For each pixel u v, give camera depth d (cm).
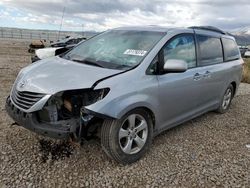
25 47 2888
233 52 627
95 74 351
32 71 384
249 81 1223
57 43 2308
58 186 310
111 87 336
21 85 361
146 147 385
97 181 323
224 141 464
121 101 338
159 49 400
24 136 422
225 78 570
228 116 608
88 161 364
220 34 582
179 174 349
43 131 330
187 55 458
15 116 354
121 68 372
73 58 429
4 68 1124
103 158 374
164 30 445
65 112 340
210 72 506
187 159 389
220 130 516
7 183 307
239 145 452
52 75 357
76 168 347
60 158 367
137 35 443
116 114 331
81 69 368
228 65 582
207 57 513
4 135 422
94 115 321
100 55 420
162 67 396
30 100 338
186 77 439
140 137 380
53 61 418
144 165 366
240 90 952
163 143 437
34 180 317
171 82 407
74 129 330
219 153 416
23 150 380
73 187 310
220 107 598
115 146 346
